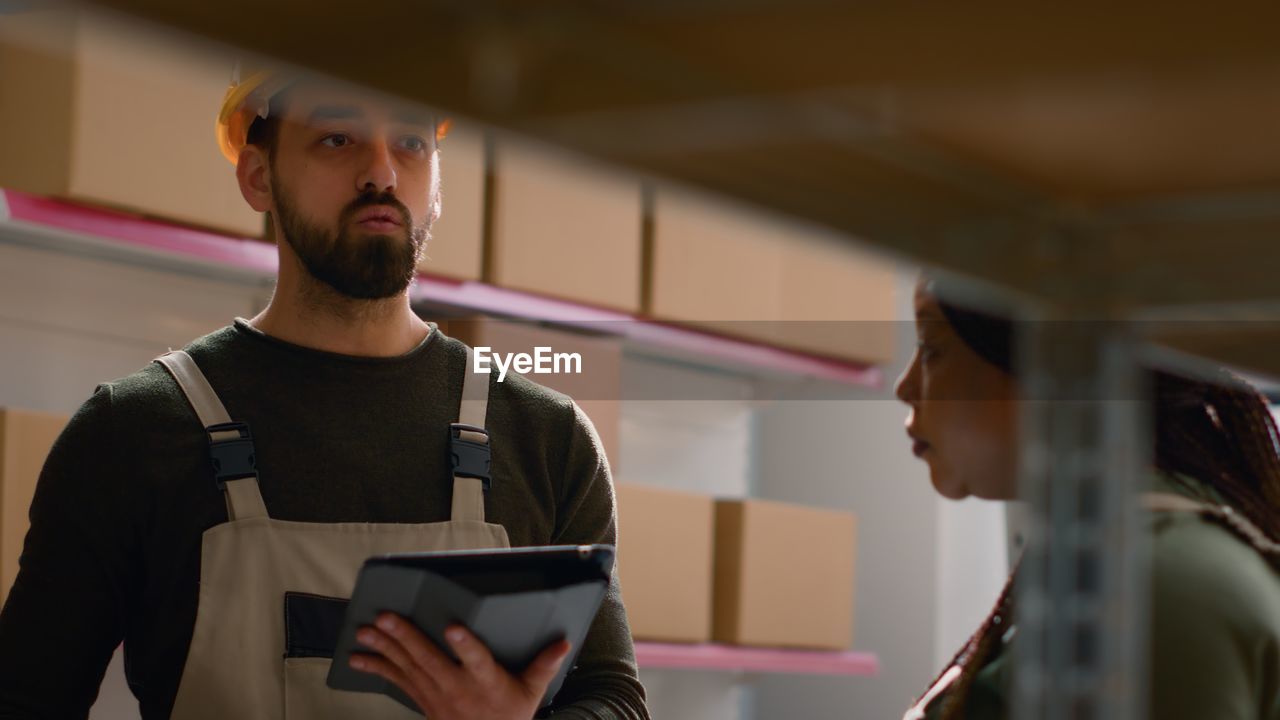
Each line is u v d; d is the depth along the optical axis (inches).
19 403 90.7
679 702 139.8
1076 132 17.4
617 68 15.2
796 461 157.3
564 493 60.8
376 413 57.5
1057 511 26.5
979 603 148.1
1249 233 22.4
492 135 16.3
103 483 54.0
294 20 14.3
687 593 119.0
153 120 83.2
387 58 15.0
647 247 115.3
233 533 54.0
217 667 52.9
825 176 19.5
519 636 44.7
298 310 58.0
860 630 151.6
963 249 23.1
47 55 80.0
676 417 141.0
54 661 52.9
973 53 14.7
